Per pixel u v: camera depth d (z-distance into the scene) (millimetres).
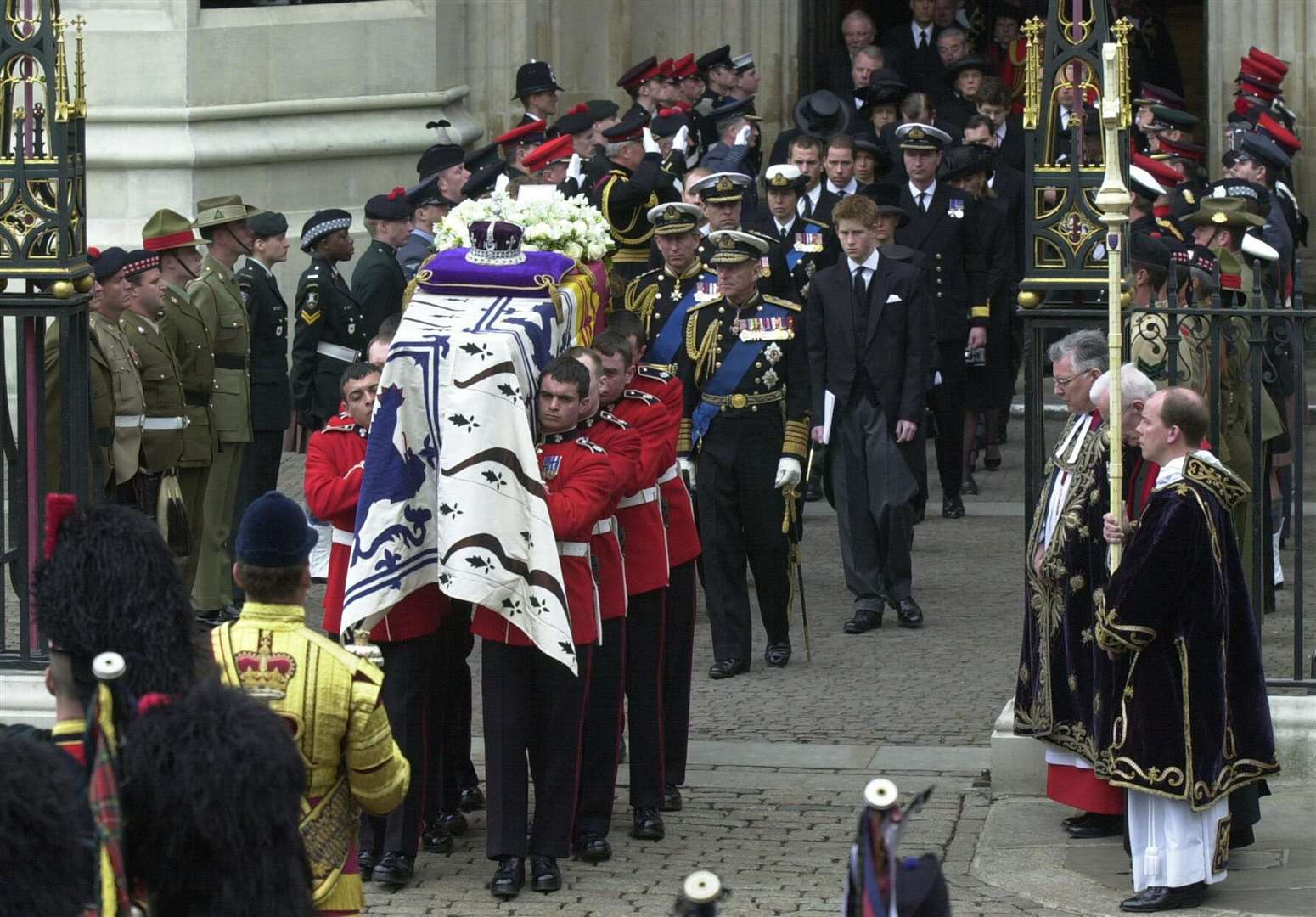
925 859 15125
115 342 37312
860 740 33375
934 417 51875
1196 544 25094
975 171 52125
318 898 20031
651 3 73000
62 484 31719
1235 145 60094
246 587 20125
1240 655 25797
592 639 26938
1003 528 49750
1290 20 67250
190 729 15344
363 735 19984
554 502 26547
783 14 73062
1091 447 28047
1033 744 30219
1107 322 30438
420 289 27719
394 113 65000
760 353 37312
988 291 51531
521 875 26469
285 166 61969
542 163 48438
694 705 35688
